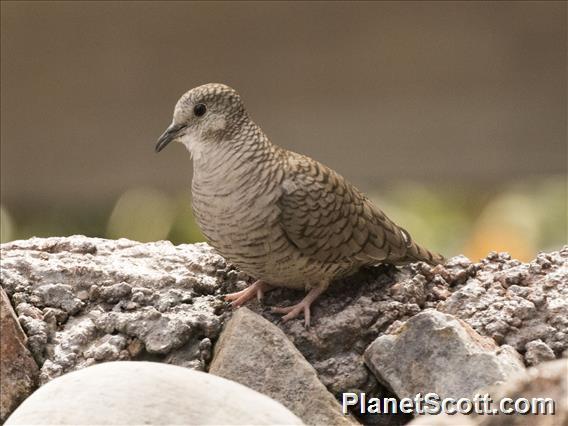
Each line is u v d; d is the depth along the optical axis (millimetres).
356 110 18719
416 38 18281
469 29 18203
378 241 9297
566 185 19078
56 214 19547
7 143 18953
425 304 9555
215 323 9023
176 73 18578
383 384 8688
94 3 18125
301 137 18906
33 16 18188
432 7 18109
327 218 8898
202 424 7184
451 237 18734
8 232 18953
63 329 9211
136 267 9867
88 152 19062
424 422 7312
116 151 19016
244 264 9117
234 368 8406
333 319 9141
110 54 18469
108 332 9055
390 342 8500
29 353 8812
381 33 18281
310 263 9023
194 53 18453
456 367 8172
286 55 18469
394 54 18406
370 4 18094
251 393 7543
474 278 9828
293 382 8352
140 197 19375
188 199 19391
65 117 18859
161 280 9516
